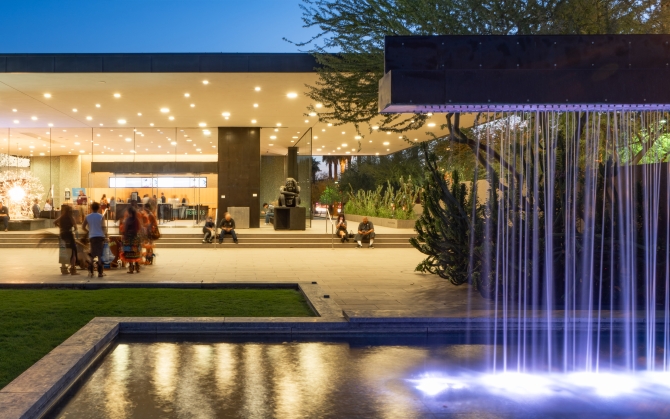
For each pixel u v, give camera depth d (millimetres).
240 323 8047
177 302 9906
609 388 5727
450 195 10914
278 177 32062
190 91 19562
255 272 14289
